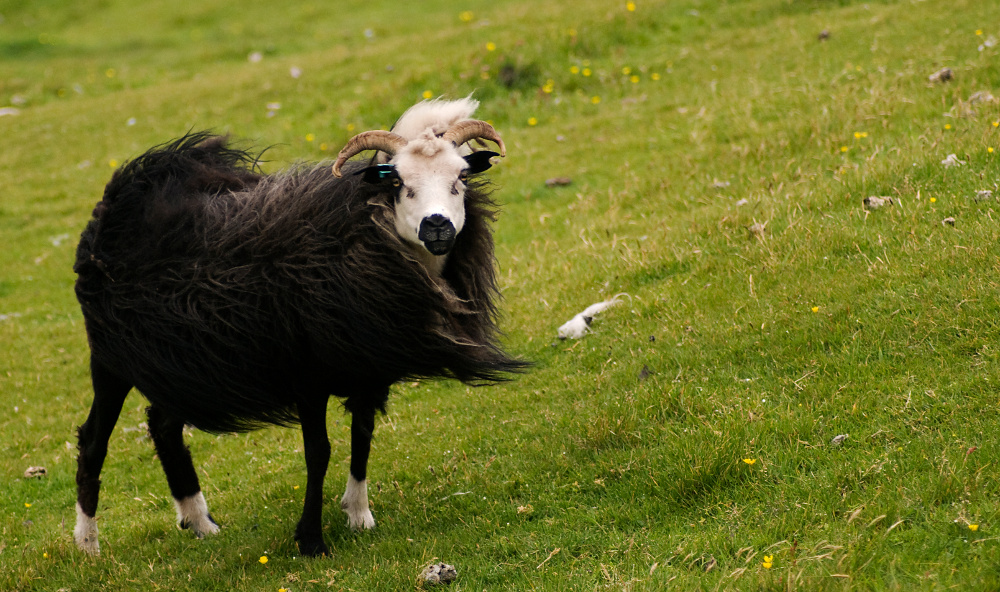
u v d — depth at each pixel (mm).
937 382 8688
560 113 25984
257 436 13453
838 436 8430
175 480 10578
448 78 28484
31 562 9859
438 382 13125
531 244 17719
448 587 7824
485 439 10742
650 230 15648
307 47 43469
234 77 36375
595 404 10578
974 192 12086
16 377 17203
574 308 13812
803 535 7355
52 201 28031
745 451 8539
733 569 7133
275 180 9672
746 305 11484
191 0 55156
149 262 9148
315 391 9070
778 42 25438
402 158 8664
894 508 7219
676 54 27281
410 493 10039
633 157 21031
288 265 8664
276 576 8562
